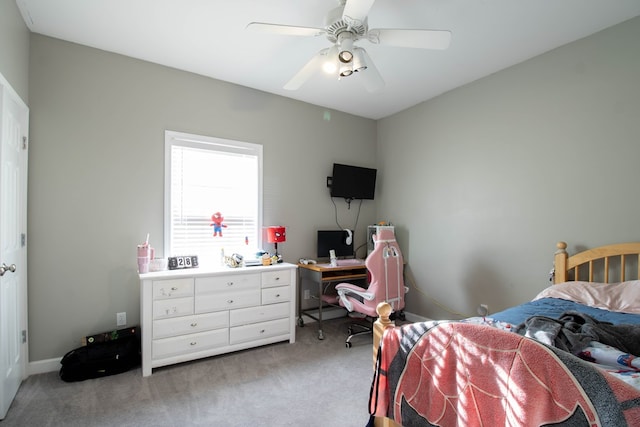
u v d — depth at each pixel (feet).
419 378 3.78
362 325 11.84
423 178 12.23
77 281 8.39
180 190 9.91
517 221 9.23
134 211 9.11
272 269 9.87
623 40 7.29
